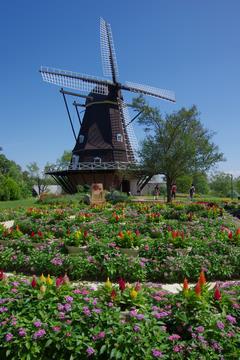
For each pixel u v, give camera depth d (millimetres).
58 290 4777
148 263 7891
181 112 32344
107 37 40438
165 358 3961
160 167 31906
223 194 75500
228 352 4117
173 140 32125
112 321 4246
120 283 4945
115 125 39781
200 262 7883
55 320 4363
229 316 4391
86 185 37469
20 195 48875
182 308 4445
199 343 4082
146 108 32312
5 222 17406
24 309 4512
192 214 16906
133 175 36781
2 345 4184
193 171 32031
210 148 31797
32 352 4117
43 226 12445
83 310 4398
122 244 8758
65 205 24453
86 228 11742
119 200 30453
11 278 5430
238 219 18875
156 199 36688
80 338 4152
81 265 7883
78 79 37812
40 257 8359
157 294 4945
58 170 40531
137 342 4027
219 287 5137
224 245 8625
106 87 39594
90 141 39656
